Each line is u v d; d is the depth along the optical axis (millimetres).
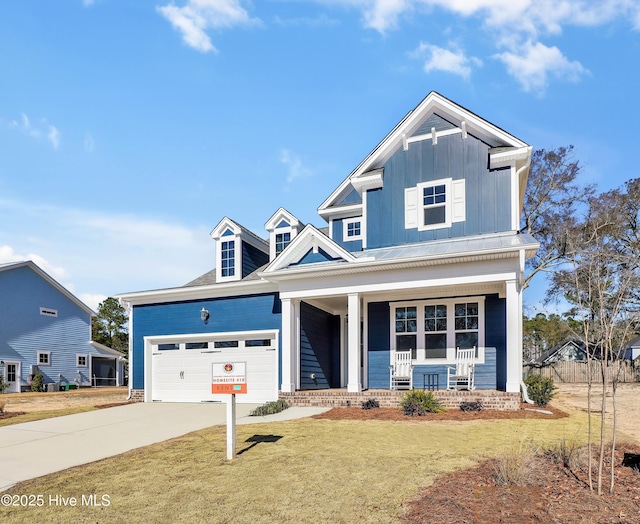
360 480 6859
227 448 8273
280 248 19125
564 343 37656
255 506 6102
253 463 7898
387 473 7109
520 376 13609
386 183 16953
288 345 15484
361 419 11609
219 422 12133
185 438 10109
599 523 5281
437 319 15773
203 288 17531
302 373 16406
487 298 15219
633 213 27422
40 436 11031
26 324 33156
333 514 5766
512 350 12961
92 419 13266
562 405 15641
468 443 8812
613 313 6758
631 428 11078
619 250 23891
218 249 19125
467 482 6609
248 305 17141
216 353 17344
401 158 16844
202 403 16672
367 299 16766
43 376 33906
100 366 41594
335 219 19969
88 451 9391
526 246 12758
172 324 18188
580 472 7035
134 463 8250
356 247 19266
